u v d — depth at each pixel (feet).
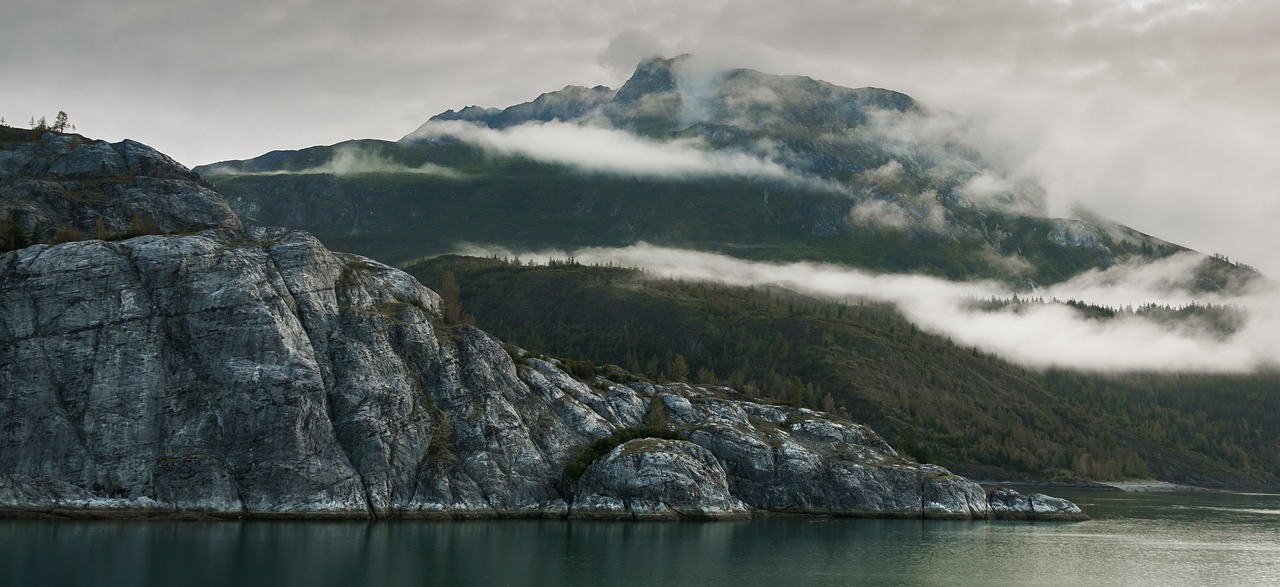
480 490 580.30
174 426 520.83
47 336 513.04
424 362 613.11
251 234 612.70
